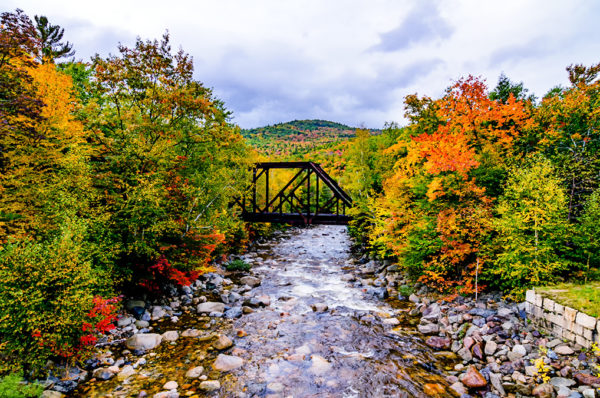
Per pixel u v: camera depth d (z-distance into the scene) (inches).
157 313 419.2
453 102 560.4
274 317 428.8
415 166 582.6
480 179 465.7
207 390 259.8
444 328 375.2
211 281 581.9
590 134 526.6
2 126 320.8
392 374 286.4
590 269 378.9
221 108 864.3
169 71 529.0
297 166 896.9
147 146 452.1
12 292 238.2
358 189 923.4
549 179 388.2
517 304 378.9
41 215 336.2
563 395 227.9
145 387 261.7
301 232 1438.2
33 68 434.6
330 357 319.6
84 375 270.2
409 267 571.5
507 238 403.2
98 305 293.9
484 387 256.8
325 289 568.7
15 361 239.9
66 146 420.2
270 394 256.7
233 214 722.8
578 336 274.1
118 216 418.0
